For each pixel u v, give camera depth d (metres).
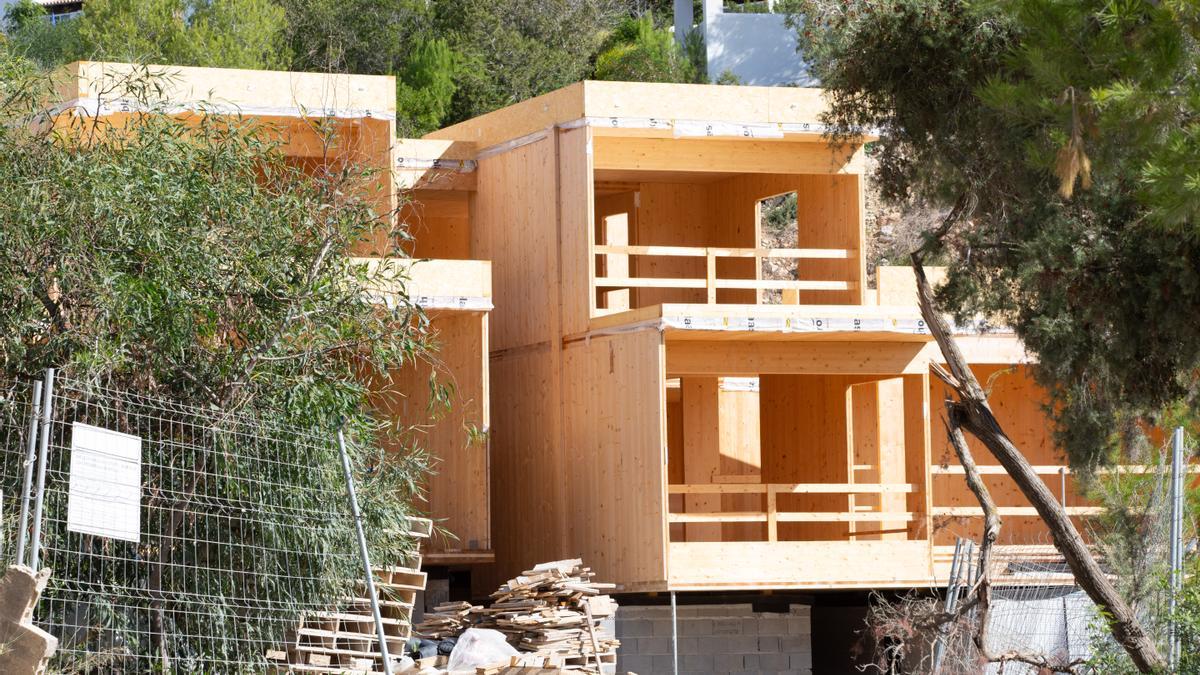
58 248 12.04
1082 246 12.84
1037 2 9.20
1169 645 12.69
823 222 21.00
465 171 21.69
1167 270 12.18
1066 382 14.09
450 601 19.91
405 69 38.16
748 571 17.72
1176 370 13.21
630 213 23.62
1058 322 13.16
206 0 36.75
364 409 14.32
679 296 23.34
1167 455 15.79
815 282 19.75
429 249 24.55
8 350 11.85
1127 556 15.33
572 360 19.22
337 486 12.61
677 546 17.45
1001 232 13.84
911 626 14.26
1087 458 14.85
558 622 15.57
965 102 13.62
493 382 21.27
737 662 19.16
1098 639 13.52
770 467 22.77
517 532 20.47
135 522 8.98
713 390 22.75
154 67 18.08
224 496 11.98
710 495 22.58
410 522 15.02
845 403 20.97
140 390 12.47
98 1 35.03
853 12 14.09
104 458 8.85
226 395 12.59
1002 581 17.44
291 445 12.24
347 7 39.22
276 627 12.45
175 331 12.37
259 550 12.11
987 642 13.52
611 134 19.33
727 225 23.05
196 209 12.74
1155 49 8.81
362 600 13.15
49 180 12.23
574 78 41.00
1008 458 13.63
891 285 20.09
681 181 23.36
